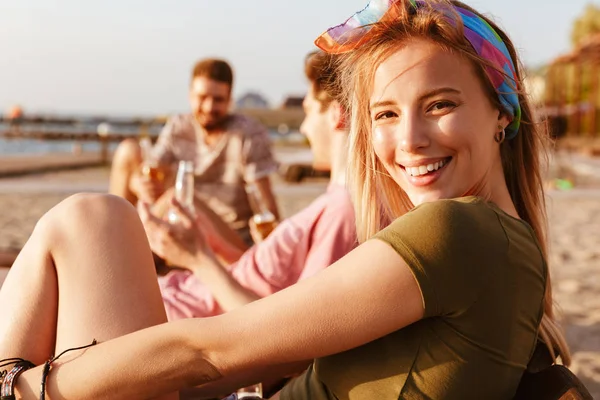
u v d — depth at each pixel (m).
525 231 1.39
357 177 1.67
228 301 2.10
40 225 1.68
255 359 1.35
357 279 1.27
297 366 2.06
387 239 1.27
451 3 1.45
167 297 2.39
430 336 1.31
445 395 1.32
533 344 1.44
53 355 1.66
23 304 1.64
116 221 1.68
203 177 4.49
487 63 1.43
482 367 1.32
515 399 1.47
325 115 2.47
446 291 1.25
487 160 1.49
